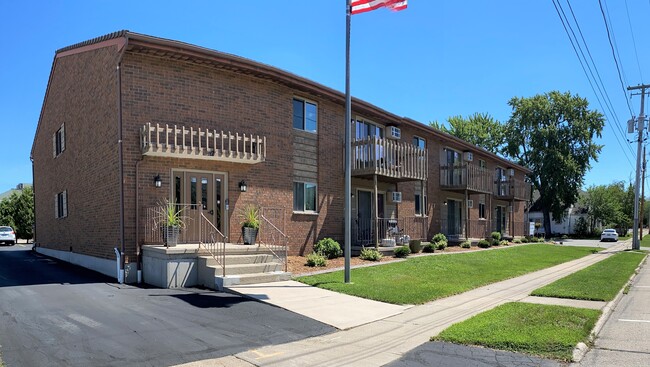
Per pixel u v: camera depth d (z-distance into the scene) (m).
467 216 24.67
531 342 6.22
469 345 6.30
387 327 7.43
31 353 5.63
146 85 11.91
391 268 13.99
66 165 17.06
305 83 15.24
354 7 11.97
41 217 21.84
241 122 13.83
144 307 8.28
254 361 5.59
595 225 61.59
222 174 13.39
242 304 8.77
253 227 13.01
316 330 7.16
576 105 50.69
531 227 38.34
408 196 21.64
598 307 9.27
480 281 12.82
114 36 11.56
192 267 10.84
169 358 5.60
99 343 6.09
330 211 16.95
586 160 50.81
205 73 13.07
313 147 16.45
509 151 53.69
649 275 16.78
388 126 20.45
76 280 11.47
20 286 10.42
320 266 13.84
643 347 6.41
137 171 11.61
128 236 11.34
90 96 14.05
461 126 57.22
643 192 51.19
